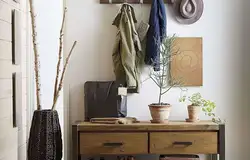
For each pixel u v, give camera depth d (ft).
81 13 11.28
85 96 11.07
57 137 7.61
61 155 7.75
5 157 7.07
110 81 11.00
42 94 9.52
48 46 9.56
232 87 11.46
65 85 11.10
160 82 10.84
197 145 10.12
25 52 8.68
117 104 10.89
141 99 11.31
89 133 10.09
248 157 11.48
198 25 11.35
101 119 10.44
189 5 11.16
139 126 10.05
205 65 11.40
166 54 10.80
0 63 6.75
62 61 9.99
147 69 11.27
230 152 11.45
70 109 11.28
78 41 11.28
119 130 10.09
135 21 10.99
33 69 9.23
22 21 8.44
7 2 7.22
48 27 9.55
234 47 11.42
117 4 11.26
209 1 11.38
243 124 11.46
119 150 10.09
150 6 11.24
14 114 7.67
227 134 11.47
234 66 11.44
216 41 11.41
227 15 11.40
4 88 6.98
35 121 7.47
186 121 10.71
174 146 10.10
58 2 9.62
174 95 11.35
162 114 10.36
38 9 9.52
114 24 10.95
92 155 11.18
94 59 11.30
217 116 11.41
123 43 10.62
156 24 10.75
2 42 6.87
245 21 11.40
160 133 10.09
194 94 11.27
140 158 11.26
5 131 7.06
